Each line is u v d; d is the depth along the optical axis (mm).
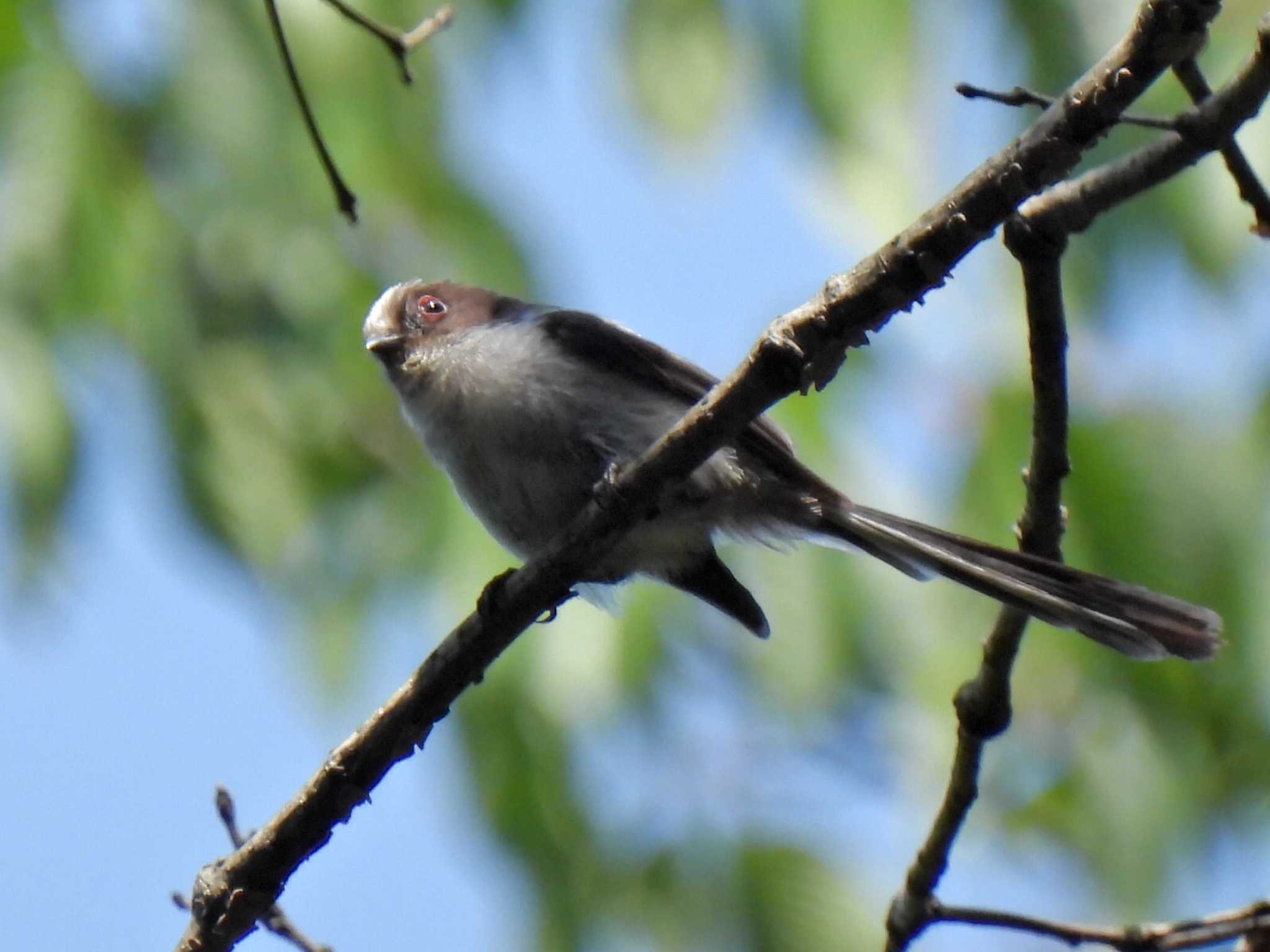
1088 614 7738
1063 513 7719
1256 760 9109
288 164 9438
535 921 9016
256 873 7570
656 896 9008
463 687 7688
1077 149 6555
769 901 8930
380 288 9602
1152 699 9328
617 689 9180
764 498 9328
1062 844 9711
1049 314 7035
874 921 9008
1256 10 8914
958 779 7812
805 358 7012
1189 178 8906
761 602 9539
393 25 9484
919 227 6793
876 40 8781
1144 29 6312
